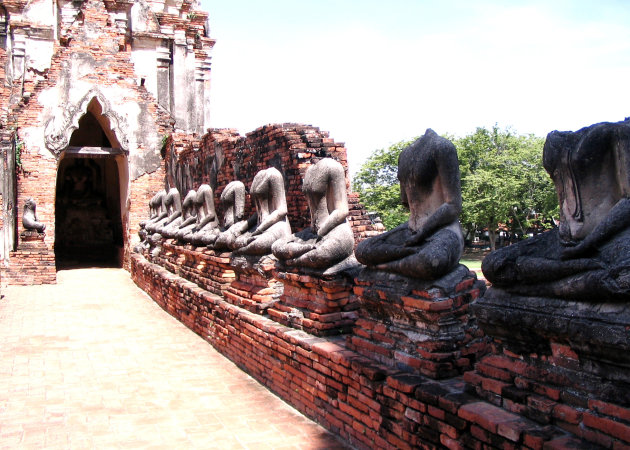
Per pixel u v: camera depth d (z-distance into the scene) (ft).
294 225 33.22
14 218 68.18
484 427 14.02
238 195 36.42
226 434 20.85
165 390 25.89
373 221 34.14
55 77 73.00
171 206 58.59
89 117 93.76
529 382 14.05
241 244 30.55
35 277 62.69
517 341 14.47
